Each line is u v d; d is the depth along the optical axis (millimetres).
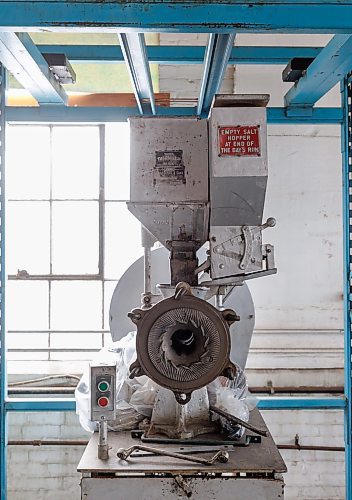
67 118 2555
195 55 2533
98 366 1643
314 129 3338
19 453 3248
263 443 1750
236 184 1694
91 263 3543
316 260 3348
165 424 1817
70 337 3488
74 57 2508
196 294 1794
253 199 1729
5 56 1956
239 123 1689
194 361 1630
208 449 1688
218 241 1758
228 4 1445
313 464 3289
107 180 3537
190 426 1804
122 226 3539
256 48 2553
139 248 3537
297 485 3291
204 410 1827
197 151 1792
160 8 1444
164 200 1782
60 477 3256
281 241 3342
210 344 1608
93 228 3543
